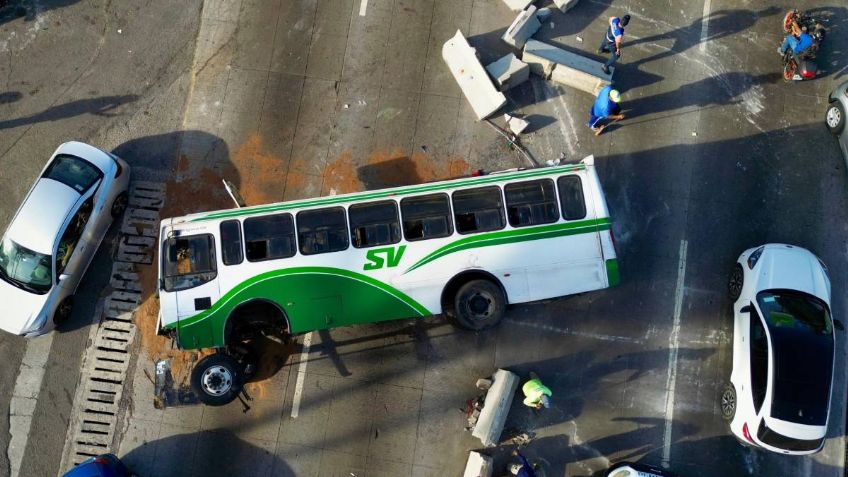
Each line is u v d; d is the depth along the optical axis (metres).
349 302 9.30
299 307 9.26
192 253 9.24
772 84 11.83
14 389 11.12
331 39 12.11
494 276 9.35
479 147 11.72
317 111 11.88
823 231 11.40
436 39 12.10
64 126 11.95
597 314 11.20
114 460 10.52
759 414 10.02
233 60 12.07
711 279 11.29
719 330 11.13
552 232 9.32
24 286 10.59
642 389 11.00
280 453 10.91
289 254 9.23
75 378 11.15
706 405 10.95
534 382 10.18
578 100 11.84
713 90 11.82
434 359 11.13
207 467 10.89
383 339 11.19
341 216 9.34
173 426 10.96
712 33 12.02
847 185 11.48
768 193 11.50
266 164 11.73
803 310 10.23
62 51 12.20
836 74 11.83
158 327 9.76
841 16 12.02
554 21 12.10
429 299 9.37
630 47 11.98
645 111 11.76
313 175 11.70
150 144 11.84
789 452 10.07
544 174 9.48
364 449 10.90
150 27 12.23
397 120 11.84
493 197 9.39
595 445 10.89
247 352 10.90
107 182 10.98
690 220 11.45
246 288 9.18
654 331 11.15
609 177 11.57
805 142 11.65
